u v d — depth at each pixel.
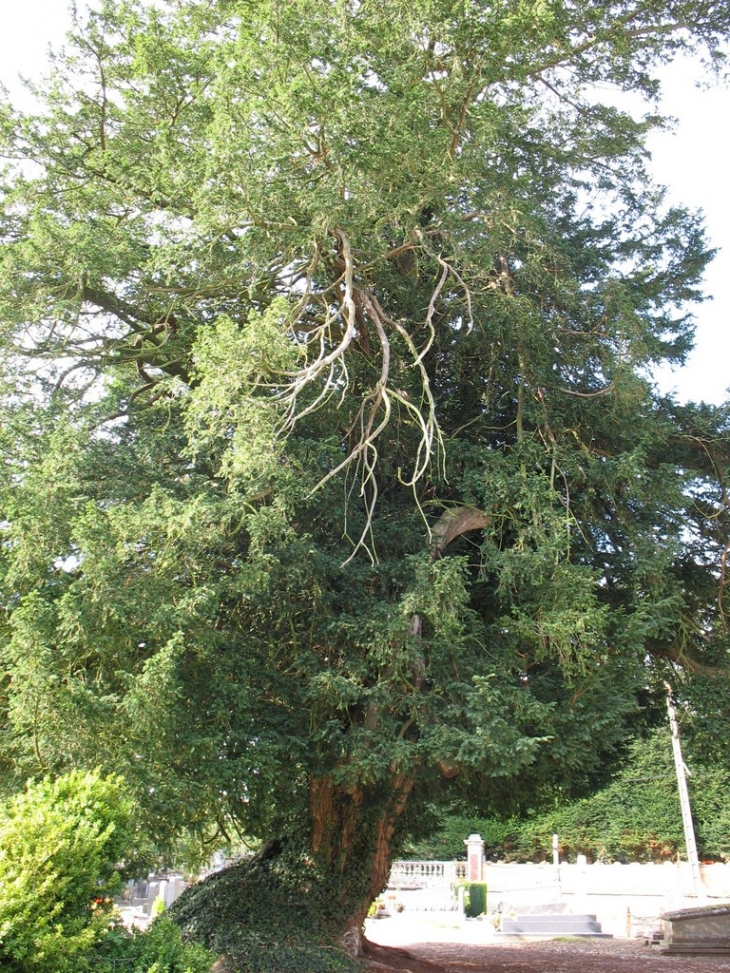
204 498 10.41
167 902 24.67
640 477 13.34
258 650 12.26
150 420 13.17
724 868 33.00
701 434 16.02
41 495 10.30
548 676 12.80
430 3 11.43
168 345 13.77
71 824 6.76
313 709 11.73
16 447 11.43
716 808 39.94
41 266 12.41
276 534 10.92
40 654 9.34
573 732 11.83
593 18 14.48
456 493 14.44
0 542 11.10
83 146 14.16
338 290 13.76
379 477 14.57
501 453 13.31
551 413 14.23
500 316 13.66
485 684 10.82
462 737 10.64
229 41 12.93
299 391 11.88
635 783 41.44
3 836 6.60
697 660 15.95
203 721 10.94
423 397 13.55
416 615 12.02
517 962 17.53
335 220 11.40
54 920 6.53
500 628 12.42
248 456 10.05
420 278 14.87
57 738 9.35
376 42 11.80
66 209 13.25
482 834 42.38
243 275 12.76
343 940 13.62
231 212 11.34
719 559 16.42
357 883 14.26
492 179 12.60
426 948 20.58
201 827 11.63
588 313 14.33
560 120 15.57
